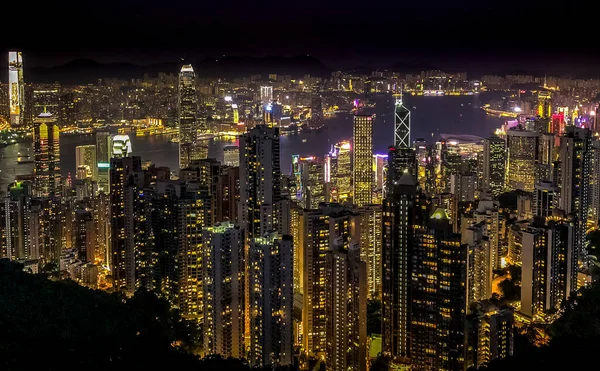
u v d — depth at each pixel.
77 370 156.88
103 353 170.12
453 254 193.88
